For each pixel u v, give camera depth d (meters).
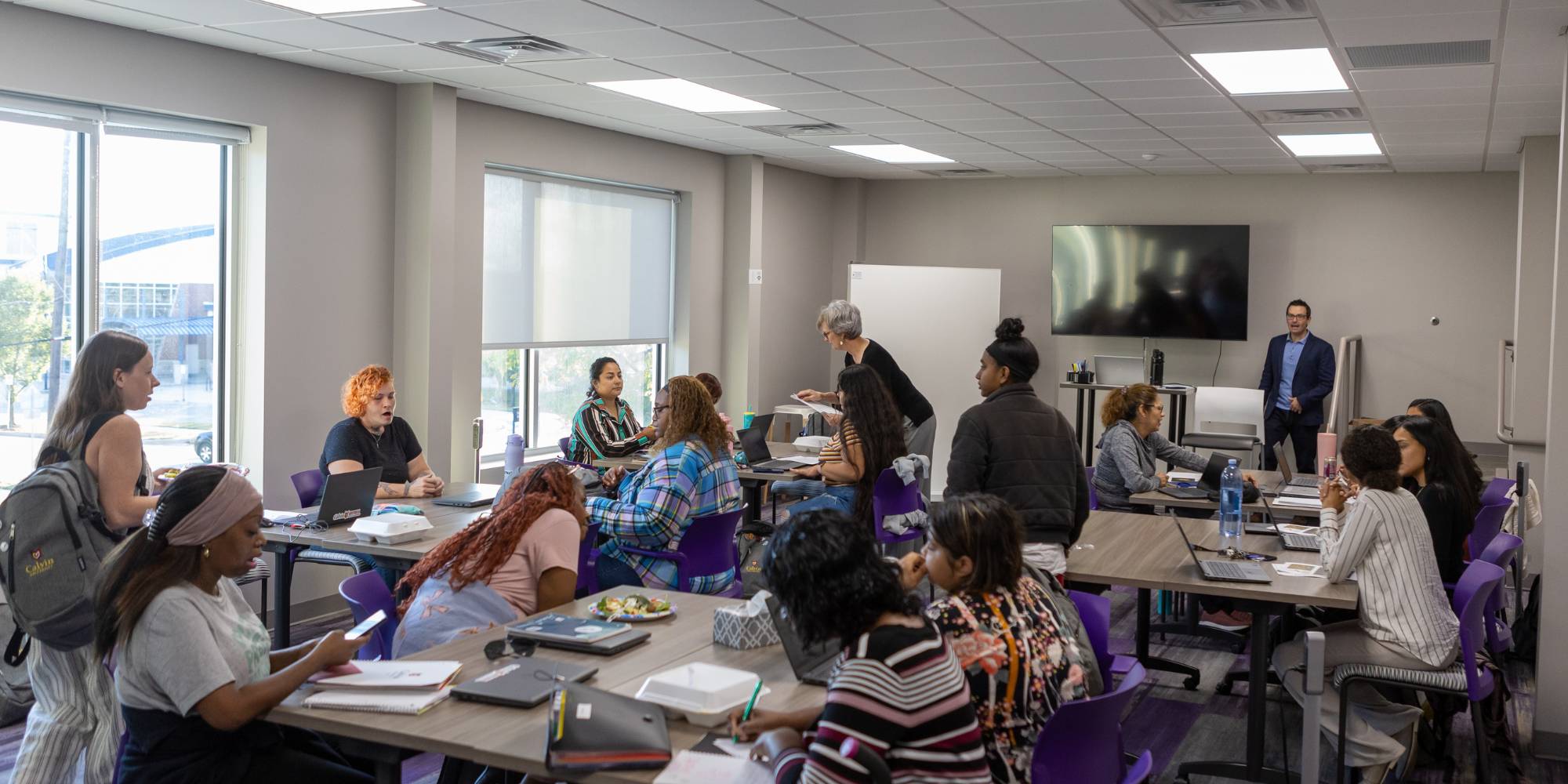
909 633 2.08
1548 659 4.50
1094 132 7.95
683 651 2.93
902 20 4.84
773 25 4.97
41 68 4.83
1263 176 10.12
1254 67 5.73
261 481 5.92
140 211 5.51
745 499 6.84
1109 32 5.00
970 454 3.96
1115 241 10.43
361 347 6.42
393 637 3.59
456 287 7.09
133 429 3.61
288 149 5.93
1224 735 4.63
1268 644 4.16
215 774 2.49
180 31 5.21
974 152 9.15
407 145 6.54
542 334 8.05
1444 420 5.57
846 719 2.00
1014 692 2.38
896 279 10.35
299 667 2.51
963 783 2.05
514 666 2.68
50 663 3.46
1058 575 3.94
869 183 11.50
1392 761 3.83
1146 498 5.92
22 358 5.05
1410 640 3.71
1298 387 9.48
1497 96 6.22
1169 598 6.54
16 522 3.39
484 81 6.39
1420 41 5.04
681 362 9.36
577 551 3.50
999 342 4.09
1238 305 10.10
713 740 2.32
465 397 7.21
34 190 5.04
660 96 6.88
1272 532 4.81
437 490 5.32
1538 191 7.49
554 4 4.64
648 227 9.00
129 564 2.49
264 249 5.85
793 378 10.90
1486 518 5.23
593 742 2.20
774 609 2.73
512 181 7.70
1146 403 6.15
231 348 5.93
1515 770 4.33
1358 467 3.88
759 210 9.67
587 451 6.66
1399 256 9.78
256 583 5.98
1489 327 9.58
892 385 6.73
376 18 4.93
